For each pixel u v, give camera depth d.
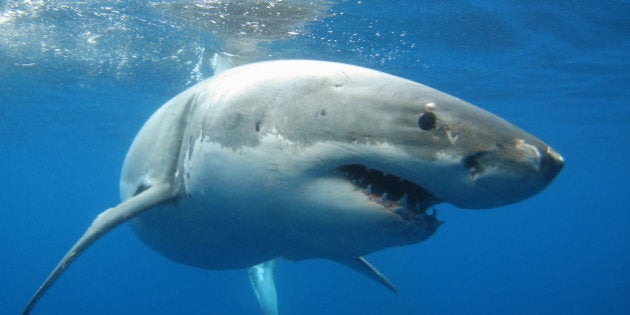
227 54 13.24
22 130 24.70
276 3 9.92
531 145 2.29
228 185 3.15
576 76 16.53
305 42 12.35
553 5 10.66
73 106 19.89
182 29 11.36
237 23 11.00
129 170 4.71
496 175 2.27
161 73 15.13
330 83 2.89
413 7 10.36
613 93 18.91
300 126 2.79
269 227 3.17
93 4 9.91
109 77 15.60
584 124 25.22
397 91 2.68
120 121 23.64
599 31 12.34
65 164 39.81
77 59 13.64
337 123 2.67
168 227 4.18
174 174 3.81
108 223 3.41
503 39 12.66
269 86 3.10
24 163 38.03
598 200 79.31
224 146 3.16
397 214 2.55
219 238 3.78
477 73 15.91
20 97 17.98
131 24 11.01
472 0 10.17
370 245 2.87
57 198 74.25
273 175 2.88
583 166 42.78
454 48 13.20
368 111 2.63
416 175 2.46
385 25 11.35
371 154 2.54
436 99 2.57
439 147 2.39
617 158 37.50
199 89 4.01
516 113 22.80
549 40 12.92
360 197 2.63
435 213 2.70
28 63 13.88
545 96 19.41
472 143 2.33
